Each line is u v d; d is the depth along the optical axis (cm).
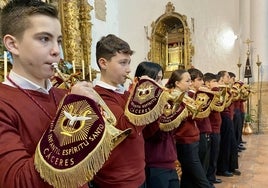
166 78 955
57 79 168
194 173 283
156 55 974
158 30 977
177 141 282
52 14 95
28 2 93
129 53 174
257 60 862
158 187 209
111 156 159
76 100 85
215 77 437
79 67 690
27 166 78
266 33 866
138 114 157
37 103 96
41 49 92
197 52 936
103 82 174
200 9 930
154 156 211
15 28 91
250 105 847
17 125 89
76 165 77
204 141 338
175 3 958
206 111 329
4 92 93
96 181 164
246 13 880
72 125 81
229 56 897
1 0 444
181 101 219
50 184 77
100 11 938
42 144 81
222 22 906
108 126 85
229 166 439
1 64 447
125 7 1036
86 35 767
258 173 443
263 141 681
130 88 180
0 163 79
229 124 436
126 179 160
